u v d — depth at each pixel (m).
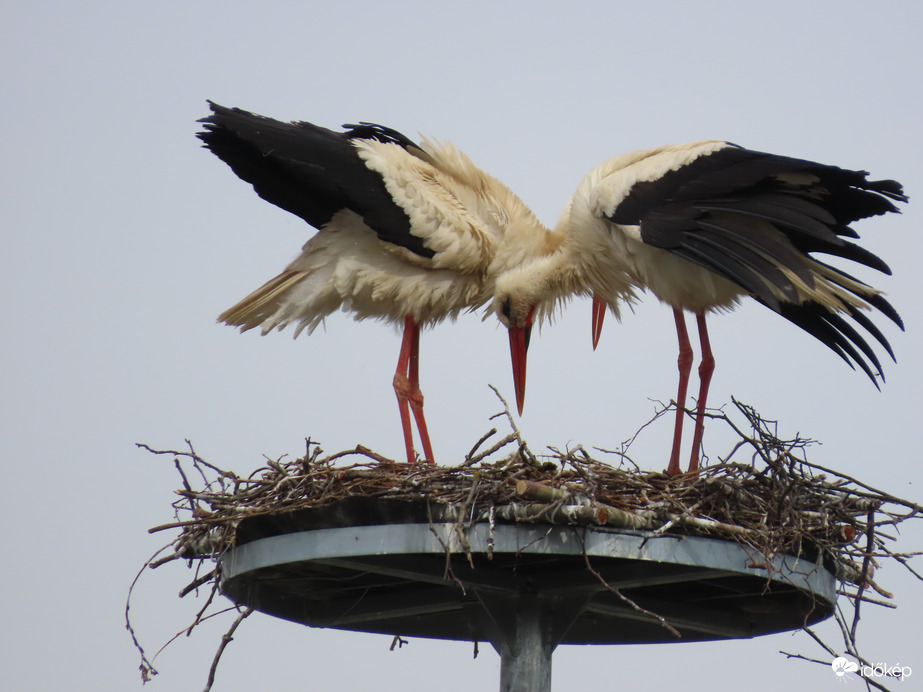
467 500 10.05
